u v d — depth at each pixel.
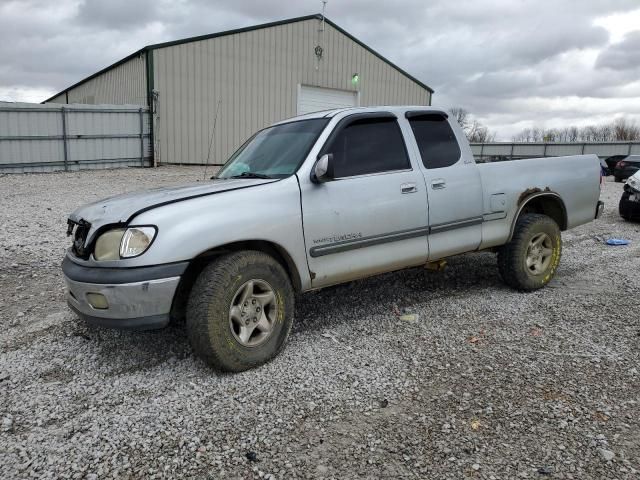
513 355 3.78
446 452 2.62
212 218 3.35
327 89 22.81
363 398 3.18
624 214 10.46
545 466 2.49
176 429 2.85
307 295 5.29
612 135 67.62
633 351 3.83
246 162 4.42
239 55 20.12
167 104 18.92
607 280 5.88
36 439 2.76
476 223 4.82
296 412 3.02
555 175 5.46
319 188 3.86
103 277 3.19
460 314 4.70
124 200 3.64
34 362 3.74
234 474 2.47
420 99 26.19
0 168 16.84
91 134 18.17
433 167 4.58
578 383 3.33
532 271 5.32
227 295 3.37
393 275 5.96
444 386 3.31
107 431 2.83
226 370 3.44
